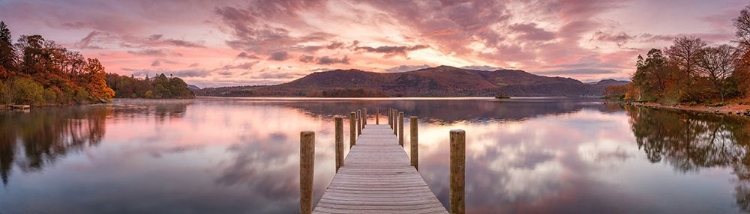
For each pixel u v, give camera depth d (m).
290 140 19.22
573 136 20.33
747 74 39.75
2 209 8.38
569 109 49.44
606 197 8.91
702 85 47.44
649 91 61.28
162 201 8.98
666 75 57.06
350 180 8.38
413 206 6.71
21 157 14.35
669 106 49.56
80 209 8.40
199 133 22.31
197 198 9.25
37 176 11.30
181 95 127.75
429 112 43.12
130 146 17.12
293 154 15.12
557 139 19.16
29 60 71.56
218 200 9.09
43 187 10.10
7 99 47.75
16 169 12.25
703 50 48.47
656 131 22.20
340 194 7.37
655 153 14.80
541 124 27.44
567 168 12.11
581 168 12.10
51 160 13.77
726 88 45.72
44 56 73.81
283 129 24.48
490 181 10.49
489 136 20.33
